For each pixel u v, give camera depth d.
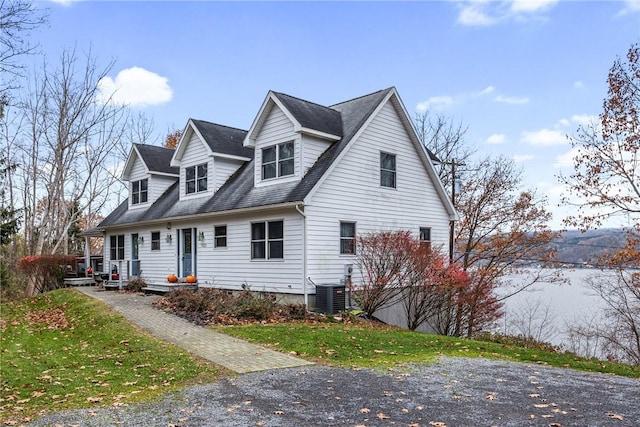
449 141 28.66
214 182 17.64
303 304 13.03
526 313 21.58
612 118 16.17
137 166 22.48
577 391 6.40
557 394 6.21
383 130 16.28
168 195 20.92
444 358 8.62
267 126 15.72
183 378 7.04
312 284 13.78
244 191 16.19
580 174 17.11
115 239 23.30
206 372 7.34
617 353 17.92
